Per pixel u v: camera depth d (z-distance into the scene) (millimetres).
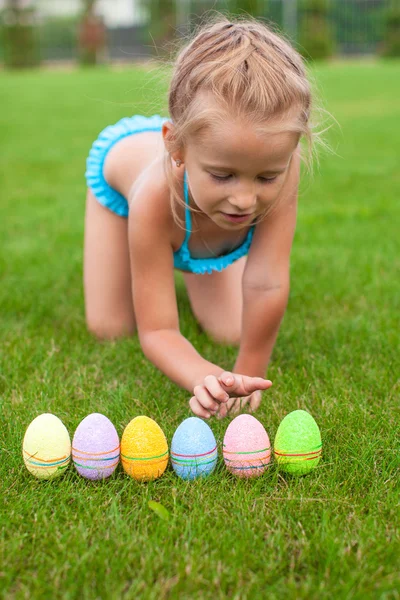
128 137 1246
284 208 980
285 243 999
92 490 841
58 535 771
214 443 863
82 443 846
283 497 828
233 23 896
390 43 12430
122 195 1239
